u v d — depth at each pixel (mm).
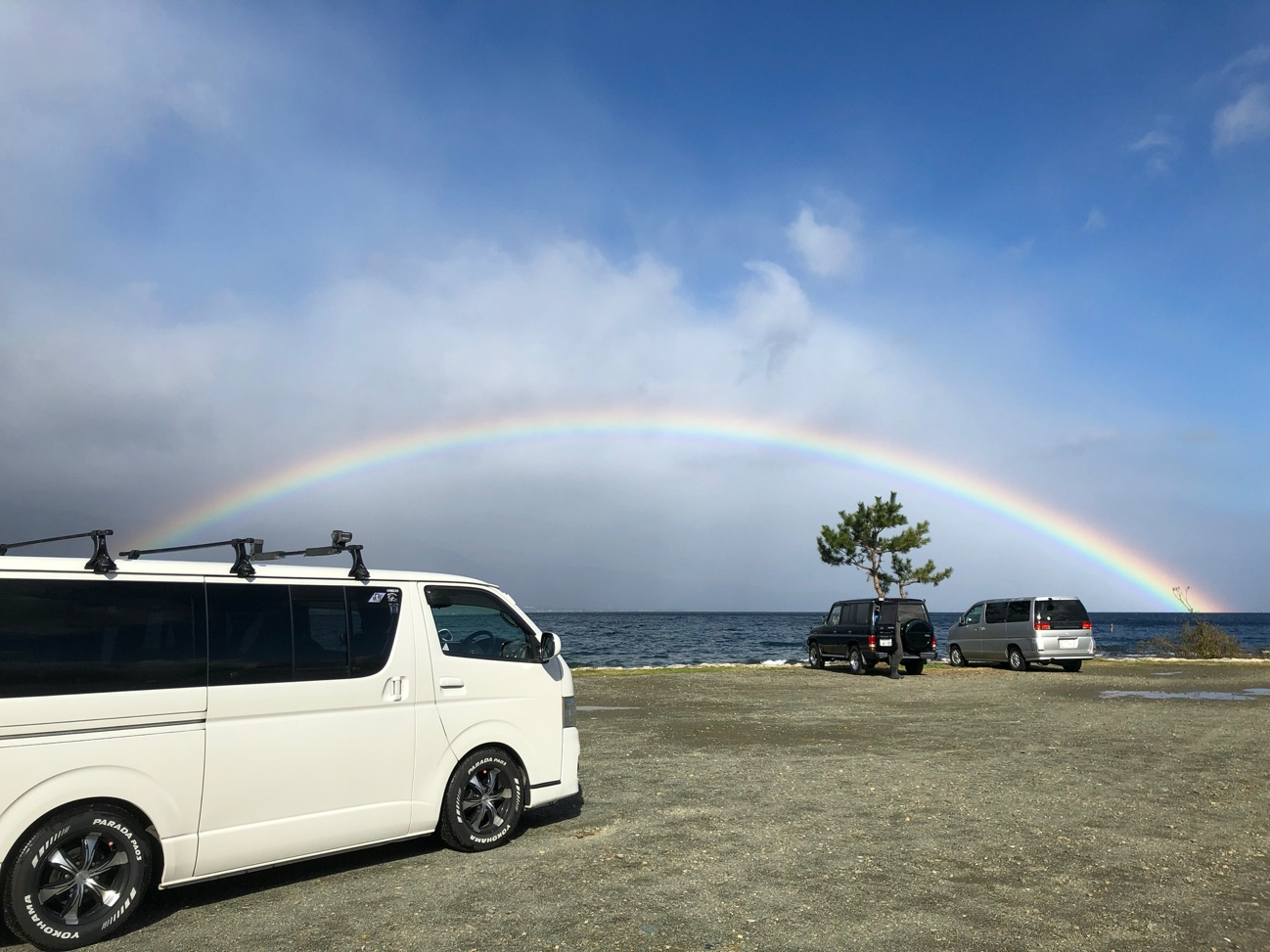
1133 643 55531
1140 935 4773
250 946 4695
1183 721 13648
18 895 4586
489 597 7090
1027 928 4879
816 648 26656
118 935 4906
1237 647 32781
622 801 8062
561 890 5547
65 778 4766
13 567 4828
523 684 7031
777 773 9359
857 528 33406
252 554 6160
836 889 5520
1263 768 9625
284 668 5715
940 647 49125
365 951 4590
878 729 12797
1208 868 6000
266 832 5492
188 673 5297
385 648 6254
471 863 6238
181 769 5188
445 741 6469
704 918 5023
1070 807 7746
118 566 5203
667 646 58719
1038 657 25359
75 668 4887
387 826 6086
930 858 6203
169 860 5105
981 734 12273
